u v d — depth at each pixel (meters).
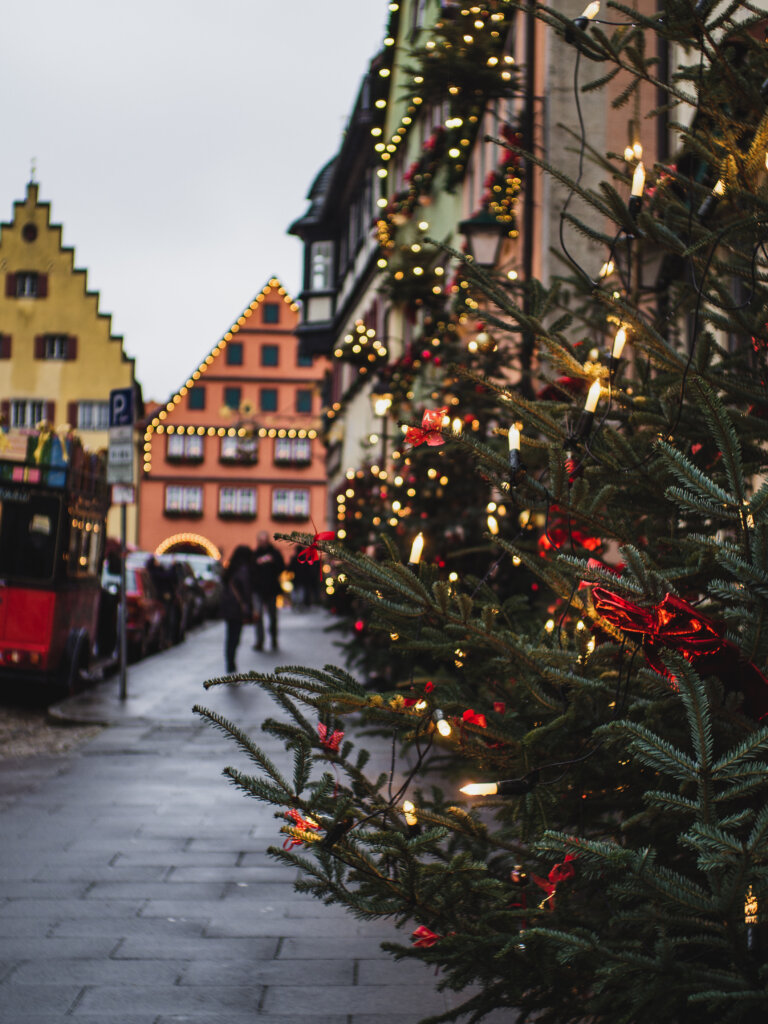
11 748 11.15
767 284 3.91
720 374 3.78
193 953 5.27
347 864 3.36
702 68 3.79
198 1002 4.68
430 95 11.70
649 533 3.85
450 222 20.84
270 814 8.16
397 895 3.34
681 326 5.42
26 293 55.31
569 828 3.79
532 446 3.81
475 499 11.30
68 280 55.34
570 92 12.16
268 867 6.74
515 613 4.52
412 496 11.41
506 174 12.35
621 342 3.63
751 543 2.97
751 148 3.49
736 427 3.74
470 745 3.59
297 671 3.59
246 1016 4.54
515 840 4.05
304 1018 4.52
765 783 2.75
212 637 28.75
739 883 2.63
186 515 68.31
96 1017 4.50
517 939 2.99
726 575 3.44
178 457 68.38
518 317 4.04
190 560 41.31
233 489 68.75
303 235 43.41
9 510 14.45
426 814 3.38
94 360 55.19
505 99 12.16
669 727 3.59
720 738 3.09
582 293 5.04
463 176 15.20
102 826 7.75
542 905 3.32
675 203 4.09
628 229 3.82
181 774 9.73
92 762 10.32
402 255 17.28
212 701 14.59
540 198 12.54
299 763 3.35
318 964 5.14
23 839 7.37
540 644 3.78
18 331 55.12
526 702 3.70
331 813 3.37
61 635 14.58
